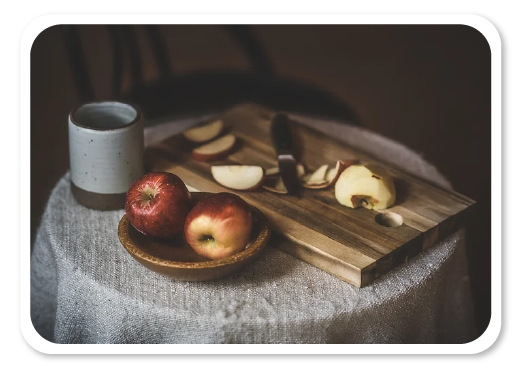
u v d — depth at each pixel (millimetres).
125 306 965
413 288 1000
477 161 2135
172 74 2117
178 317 943
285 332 939
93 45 2029
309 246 1017
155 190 977
